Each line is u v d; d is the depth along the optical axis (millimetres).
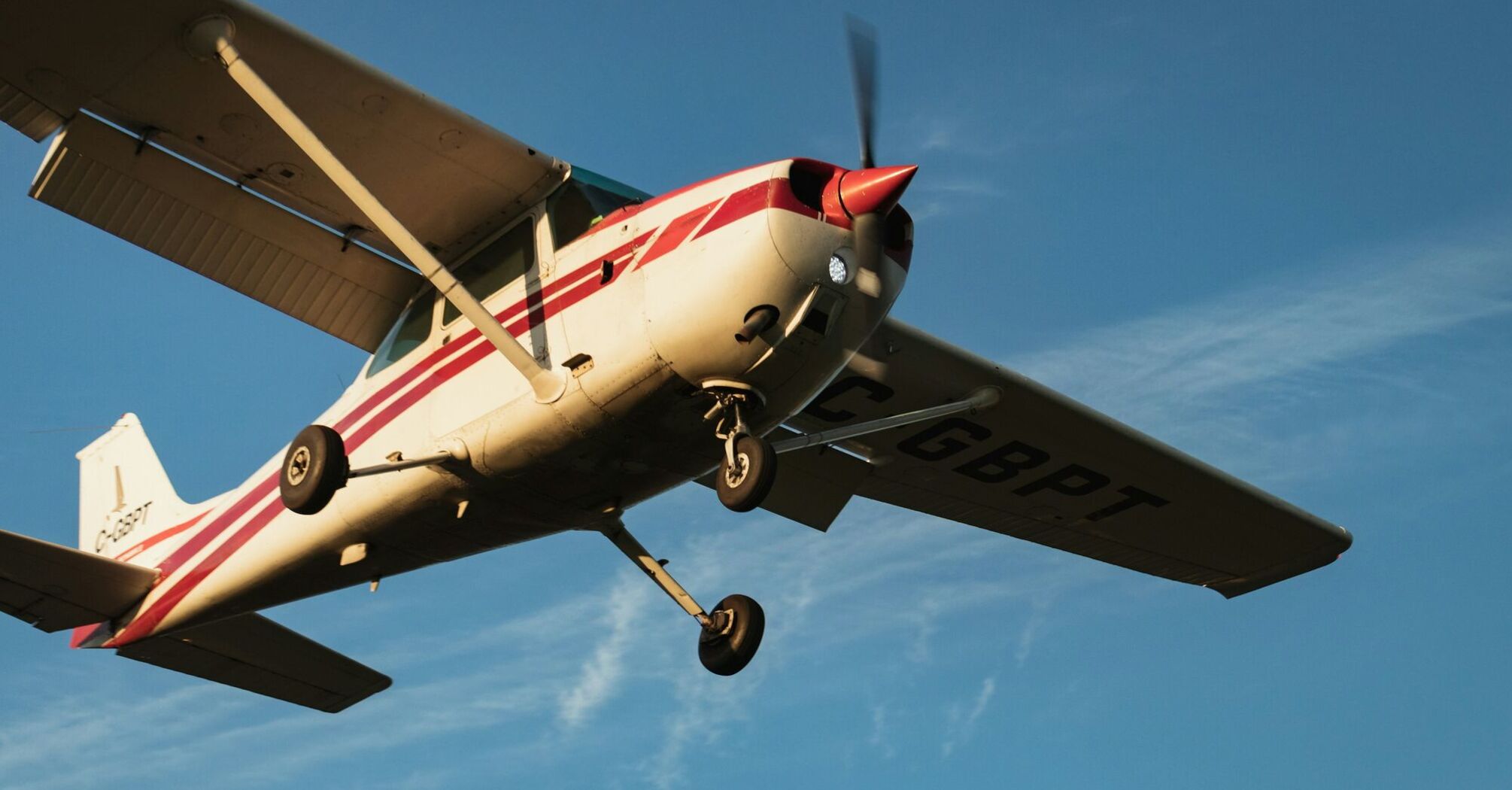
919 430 10289
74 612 10109
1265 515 11336
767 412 7367
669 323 7102
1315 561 11906
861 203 6980
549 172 8141
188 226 8766
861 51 7270
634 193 8203
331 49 7590
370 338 9406
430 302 8680
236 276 9047
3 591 9844
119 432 11625
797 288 6887
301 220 8781
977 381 9797
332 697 10883
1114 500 11203
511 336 7461
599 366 7363
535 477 7961
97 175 8422
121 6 7301
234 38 7484
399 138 7973
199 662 10516
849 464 10680
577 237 7961
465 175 8164
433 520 8461
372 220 7492
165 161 8383
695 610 8914
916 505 11289
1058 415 10156
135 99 7922
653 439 7605
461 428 8000
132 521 11141
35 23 7398
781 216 6906
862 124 7230
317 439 7863
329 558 9023
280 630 10477
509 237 8352
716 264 6965
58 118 8102
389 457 8195
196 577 9805
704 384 7168
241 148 8242
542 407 7570
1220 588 12430
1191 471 10797
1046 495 11172
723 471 7188
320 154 7441
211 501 10359
